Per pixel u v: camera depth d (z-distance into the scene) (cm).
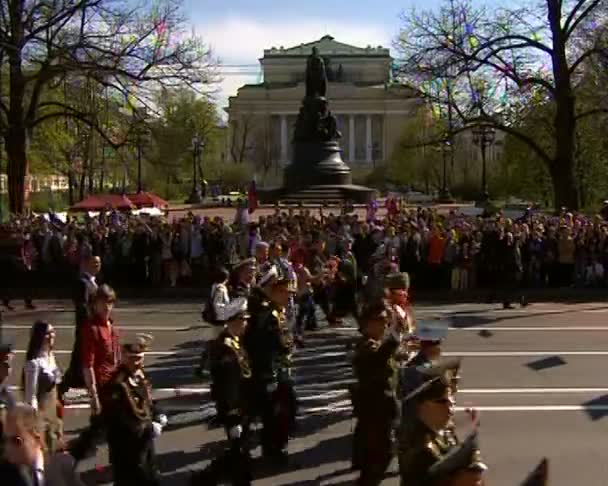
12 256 2762
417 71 3884
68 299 2544
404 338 907
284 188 5222
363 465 831
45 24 3603
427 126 7350
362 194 5134
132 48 3669
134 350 771
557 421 1151
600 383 1382
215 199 7338
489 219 3022
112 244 2756
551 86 3844
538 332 1903
